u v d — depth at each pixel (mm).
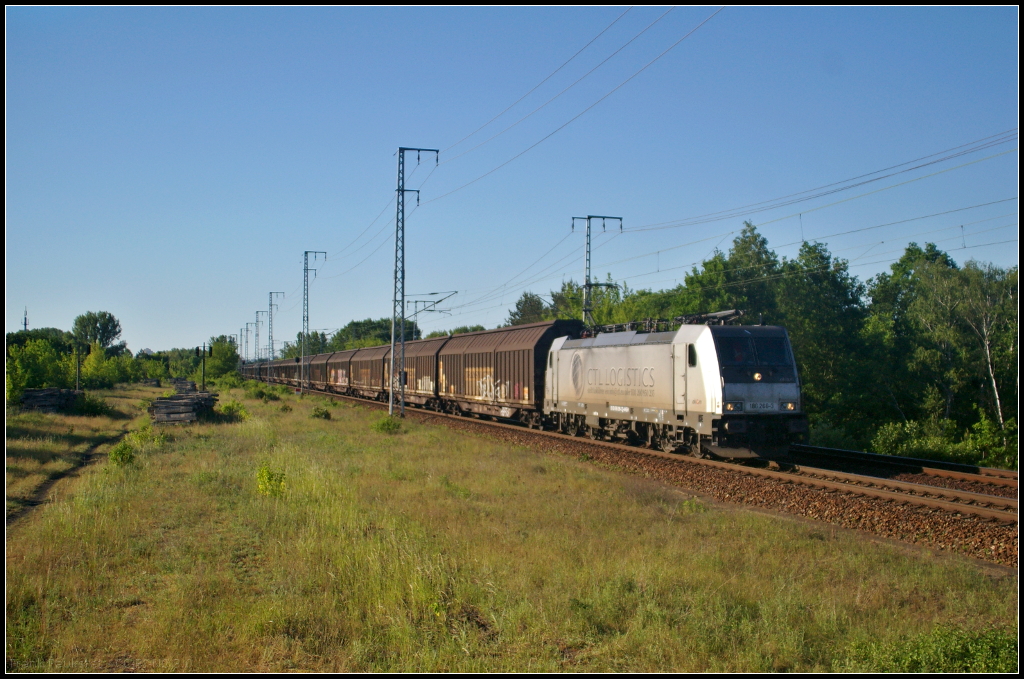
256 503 13375
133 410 42906
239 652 6895
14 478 16562
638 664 6617
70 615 7836
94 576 9156
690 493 15875
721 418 18141
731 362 18422
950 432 33062
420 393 43094
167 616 7555
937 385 38062
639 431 22906
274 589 8602
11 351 47250
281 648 6926
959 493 13664
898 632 7188
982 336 37750
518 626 7496
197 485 15602
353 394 60406
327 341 139000
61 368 52781
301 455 20453
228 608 7953
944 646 6469
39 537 10727
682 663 6602
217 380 95438
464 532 11242
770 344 18969
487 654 6918
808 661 6715
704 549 10141
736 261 55000
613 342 23703
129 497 14102
